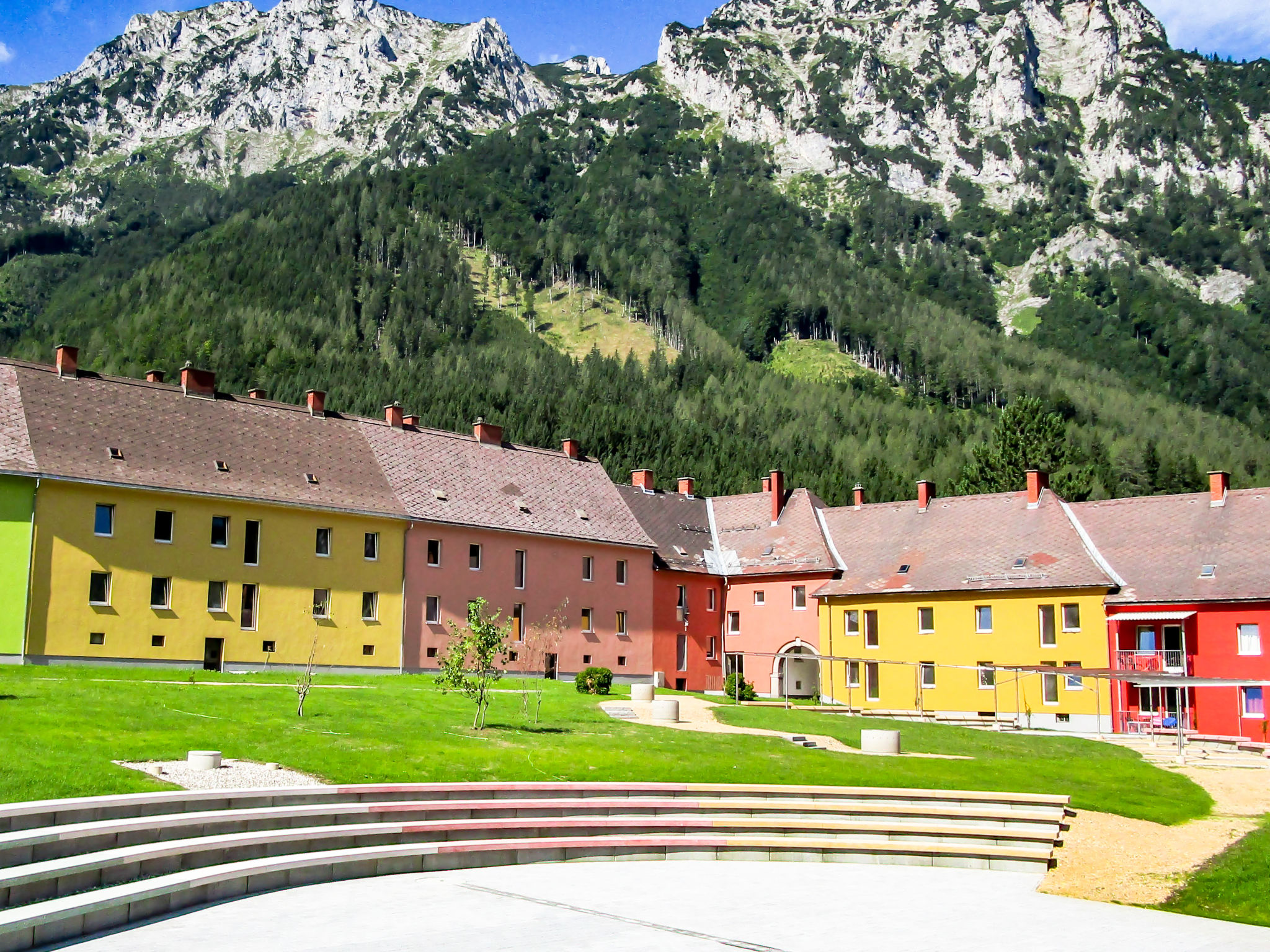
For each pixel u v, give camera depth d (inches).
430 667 2214.6
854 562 2696.9
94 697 1190.3
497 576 2363.4
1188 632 2169.0
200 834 692.1
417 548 2236.7
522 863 833.5
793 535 2844.5
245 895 675.4
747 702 2325.3
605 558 2591.0
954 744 1524.4
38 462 1774.1
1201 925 724.0
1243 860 918.4
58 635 1759.4
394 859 765.9
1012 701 2325.3
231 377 7047.2
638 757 1136.8
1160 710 2164.1
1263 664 2071.9
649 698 1691.7
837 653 2618.1
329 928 603.2
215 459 2027.6
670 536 2874.0
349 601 2117.4
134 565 1855.3
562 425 6230.3
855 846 925.2
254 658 1974.7
